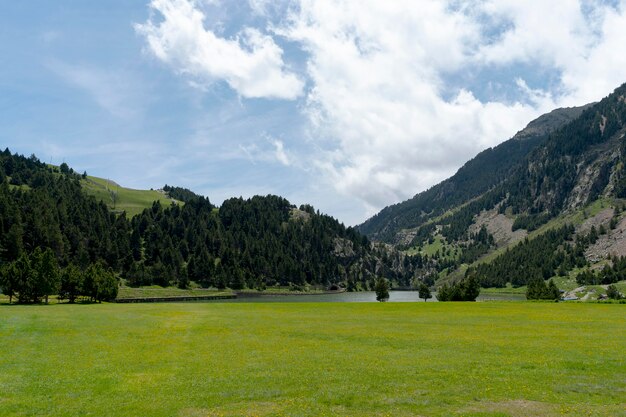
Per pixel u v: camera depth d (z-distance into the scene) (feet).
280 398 75.00
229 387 82.23
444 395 74.90
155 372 95.30
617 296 644.69
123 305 335.26
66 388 82.64
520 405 69.05
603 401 71.00
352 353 114.73
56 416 67.05
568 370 92.32
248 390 79.97
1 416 67.15
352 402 71.77
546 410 66.28
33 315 215.51
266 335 149.28
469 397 73.46
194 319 203.00
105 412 68.59
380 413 66.33
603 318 196.03
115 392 79.87
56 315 217.56
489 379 84.94
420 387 80.07
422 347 122.31
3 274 382.22
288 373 92.79
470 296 476.95
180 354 115.75
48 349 123.54
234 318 207.82
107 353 117.50
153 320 197.57
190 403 72.54
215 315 225.35
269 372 94.02
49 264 392.06
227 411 68.33
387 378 86.94
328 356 110.93
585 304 302.04
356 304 312.71
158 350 121.80
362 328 164.86
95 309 269.23
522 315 213.66
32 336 147.33
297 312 244.22
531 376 87.25
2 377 90.84
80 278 441.27
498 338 136.67
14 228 622.95
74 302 437.17
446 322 183.62
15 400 74.95
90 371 96.37
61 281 428.56
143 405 71.67
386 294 569.23
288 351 118.93
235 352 118.21
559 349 115.96
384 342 131.44
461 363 100.07
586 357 105.09
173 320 197.98
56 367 100.37
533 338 135.74
